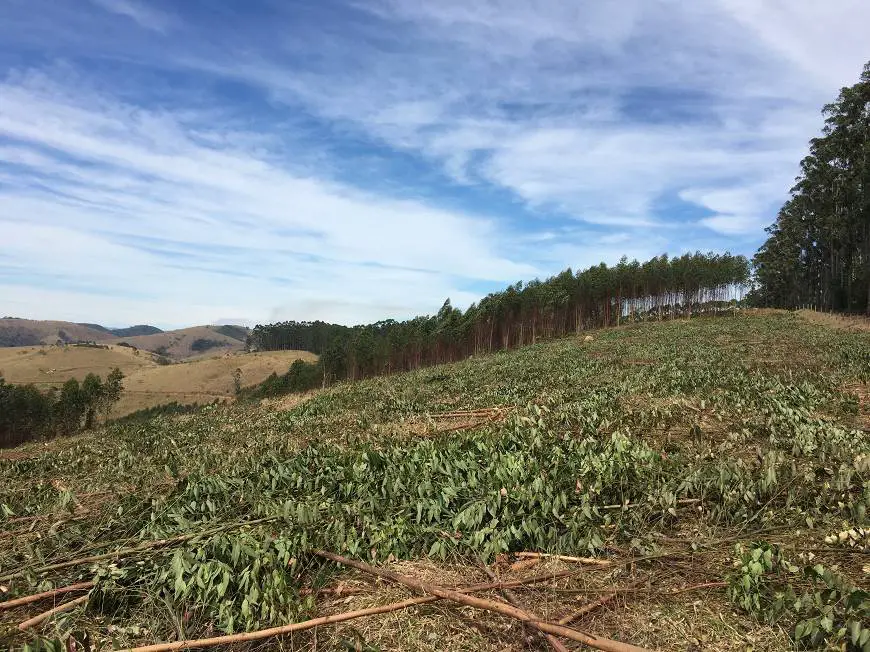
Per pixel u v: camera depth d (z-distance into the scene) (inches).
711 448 234.8
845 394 342.3
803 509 167.3
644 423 290.5
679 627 120.6
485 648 118.5
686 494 186.1
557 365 772.0
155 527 179.6
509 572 151.6
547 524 167.5
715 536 159.2
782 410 278.4
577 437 264.4
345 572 154.7
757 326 1268.5
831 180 1708.9
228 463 291.9
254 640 123.0
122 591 140.6
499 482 187.5
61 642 116.5
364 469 219.6
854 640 101.6
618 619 125.0
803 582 125.1
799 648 110.6
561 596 136.4
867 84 1461.6
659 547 155.5
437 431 335.3
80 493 265.0
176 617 128.3
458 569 155.4
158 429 523.8
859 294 1763.0
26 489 272.7
